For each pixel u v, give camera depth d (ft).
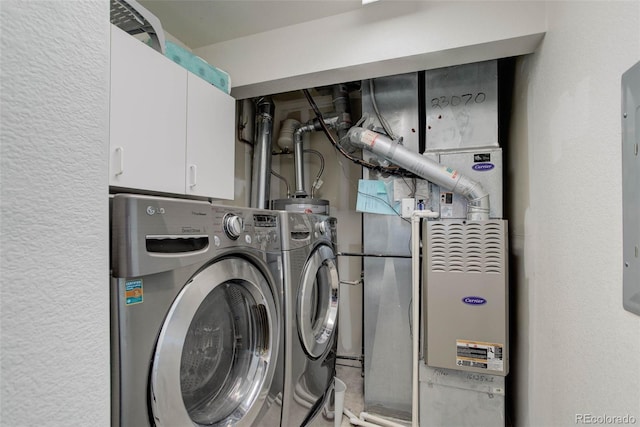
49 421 1.18
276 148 9.46
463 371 5.46
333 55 5.46
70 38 1.31
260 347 3.74
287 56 5.75
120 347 2.07
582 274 3.17
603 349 2.75
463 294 5.29
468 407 5.43
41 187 1.17
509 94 6.44
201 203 2.79
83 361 1.33
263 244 3.71
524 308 5.25
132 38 3.58
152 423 2.31
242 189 8.04
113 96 3.34
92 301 1.38
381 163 6.61
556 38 3.93
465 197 5.81
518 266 5.66
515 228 5.89
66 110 1.28
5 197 1.05
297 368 4.29
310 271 4.74
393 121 6.65
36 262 1.15
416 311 5.82
